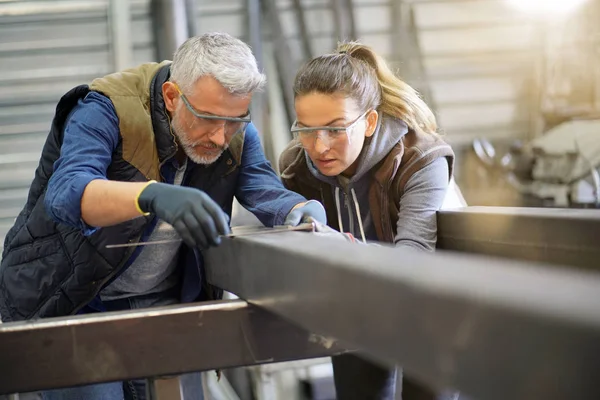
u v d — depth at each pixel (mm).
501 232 1509
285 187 1896
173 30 4586
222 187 1722
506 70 5723
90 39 4684
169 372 1136
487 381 606
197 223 1171
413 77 5457
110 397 1619
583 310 539
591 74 5586
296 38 5277
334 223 1871
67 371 1104
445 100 5688
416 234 1646
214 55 1477
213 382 3924
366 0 5391
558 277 668
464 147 5719
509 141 5762
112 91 1533
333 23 5297
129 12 4641
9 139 4641
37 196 1619
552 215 1376
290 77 5051
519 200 5055
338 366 1767
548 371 543
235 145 1693
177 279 1764
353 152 1634
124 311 1137
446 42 5613
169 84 1522
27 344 1088
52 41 4641
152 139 1543
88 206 1312
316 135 1612
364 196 1762
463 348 632
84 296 1539
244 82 1483
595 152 4527
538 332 551
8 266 1631
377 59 1753
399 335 728
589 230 1299
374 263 813
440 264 779
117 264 1524
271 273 1064
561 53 5668
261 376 3732
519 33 5684
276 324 1167
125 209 1279
